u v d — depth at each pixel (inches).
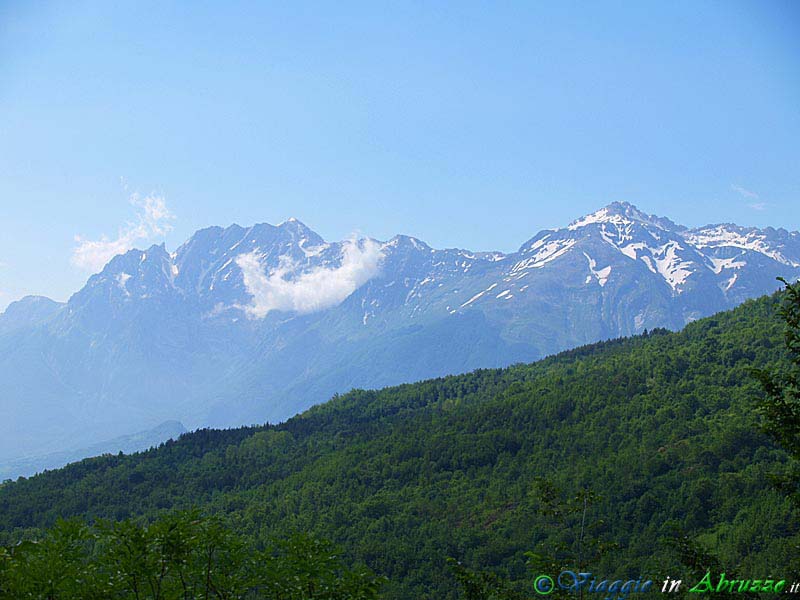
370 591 804.6
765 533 3486.7
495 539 4377.5
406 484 5895.7
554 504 1065.5
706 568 928.3
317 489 5871.1
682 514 4239.7
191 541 743.1
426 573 4210.1
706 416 5438.0
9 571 689.6
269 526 5132.9
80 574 720.3
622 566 2613.2
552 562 990.4
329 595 796.0
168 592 743.7
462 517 5004.9
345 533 4940.9
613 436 5610.2
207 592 763.4
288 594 784.3
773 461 4495.6
